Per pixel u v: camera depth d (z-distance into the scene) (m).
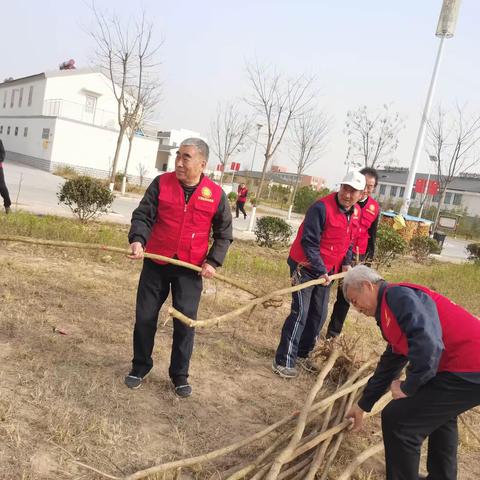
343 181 4.50
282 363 4.57
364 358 4.96
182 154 3.48
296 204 38.06
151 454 3.08
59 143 31.22
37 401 3.35
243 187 21.72
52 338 4.34
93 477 2.78
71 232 8.82
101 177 33.00
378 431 3.87
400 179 54.53
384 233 12.09
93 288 6.06
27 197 15.11
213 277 3.66
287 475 2.83
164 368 4.26
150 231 3.60
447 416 2.59
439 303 2.64
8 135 38.62
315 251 4.47
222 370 4.48
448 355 2.56
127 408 3.52
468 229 42.53
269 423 3.71
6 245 7.55
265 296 3.75
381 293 2.63
